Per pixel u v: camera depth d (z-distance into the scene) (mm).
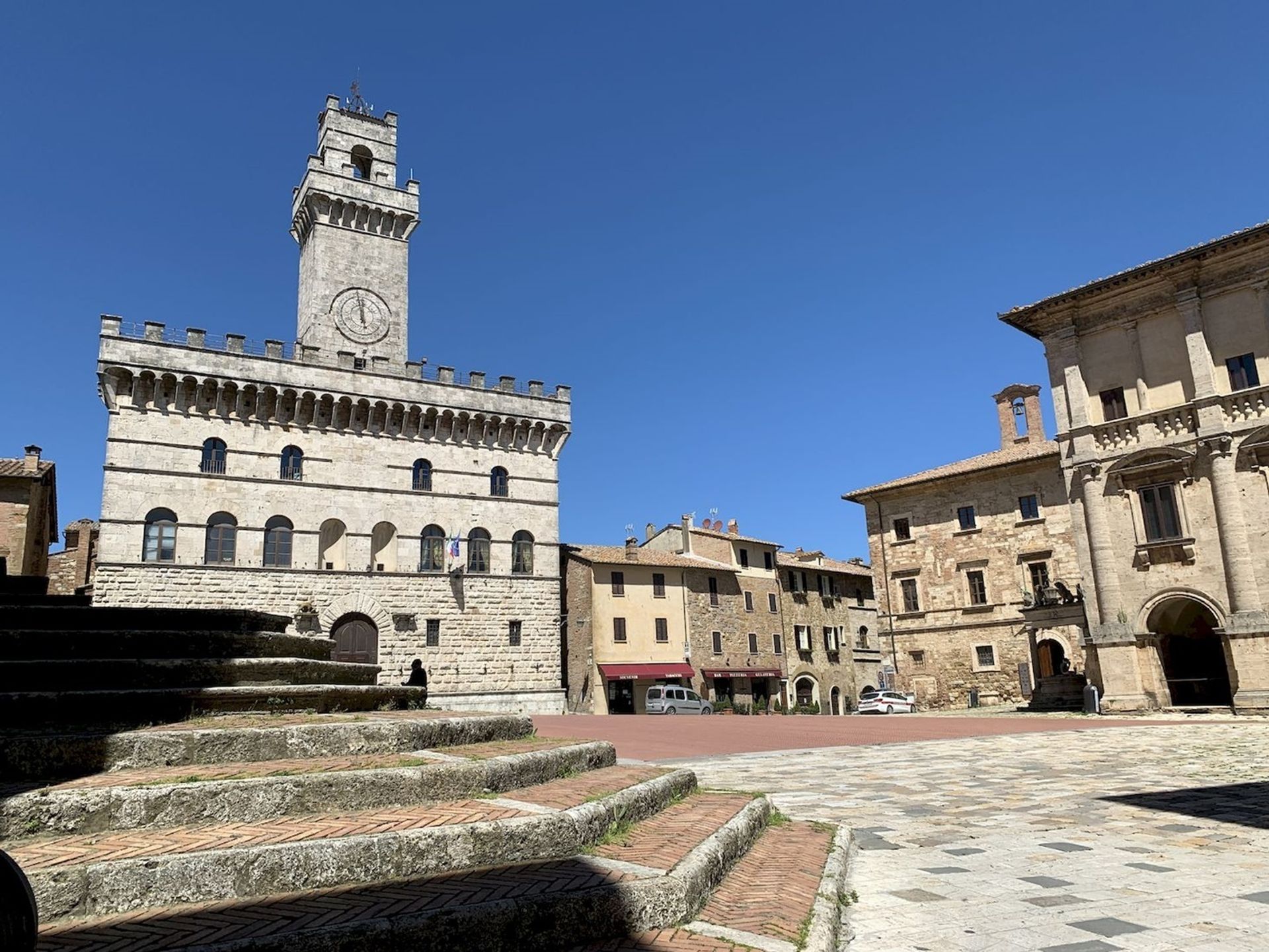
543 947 5531
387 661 49000
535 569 55062
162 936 4887
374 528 51500
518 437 56531
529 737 12273
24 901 3814
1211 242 35000
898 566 54969
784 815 11352
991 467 50844
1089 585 37719
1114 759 18453
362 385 51031
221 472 46906
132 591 43219
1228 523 33969
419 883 6043
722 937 5871
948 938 6500
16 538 39438
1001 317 40906
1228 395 34688
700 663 61875
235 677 12594
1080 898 7477
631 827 8391
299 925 5055
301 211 58781
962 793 13883
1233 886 7762
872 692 74938
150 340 45656
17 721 9570
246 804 6973
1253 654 32812
